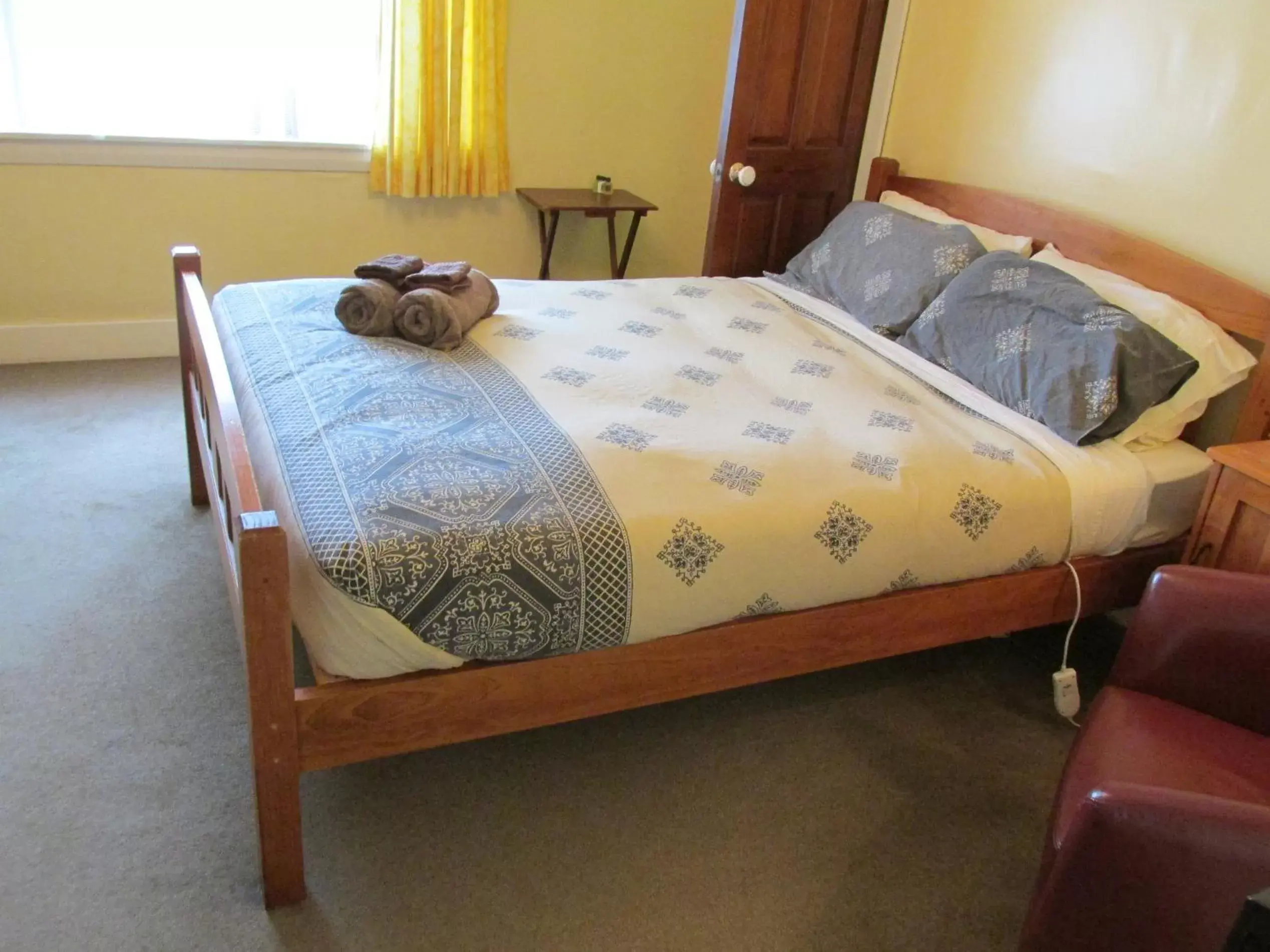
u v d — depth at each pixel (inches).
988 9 115.9
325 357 84.2
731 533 67.8
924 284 105.3
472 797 73.7
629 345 96.7
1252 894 41.6
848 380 93.0
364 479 64.3
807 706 87.8
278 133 139.7
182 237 137.2
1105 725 62.7
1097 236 102.0
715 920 65.7
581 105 154.0
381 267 94.4
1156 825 46.4
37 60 124.8
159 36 129.0
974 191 117.2
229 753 74.4
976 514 77.1
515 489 65.4
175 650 84.4
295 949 60.4
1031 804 79.1
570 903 65.7
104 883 63.1
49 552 95.4
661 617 67.0
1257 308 87.4
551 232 147.8
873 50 129.3
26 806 67.9
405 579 58.4
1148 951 48.6
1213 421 95.2
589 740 80.8
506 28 142.5
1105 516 82.3
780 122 127.4
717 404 84.4
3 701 76.7
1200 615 64.1
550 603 62.5
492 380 83.4
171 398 130.0
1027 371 89.2
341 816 70.6
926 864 72.2
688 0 153.9
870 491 73.9
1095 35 103.2
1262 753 60.2
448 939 62.2
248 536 52.1
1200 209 94.1
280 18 133.4
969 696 91.4
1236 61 89.9
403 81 136.8
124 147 129.0
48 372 133.0
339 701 59.2
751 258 134.4
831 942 65.1
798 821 74.9
